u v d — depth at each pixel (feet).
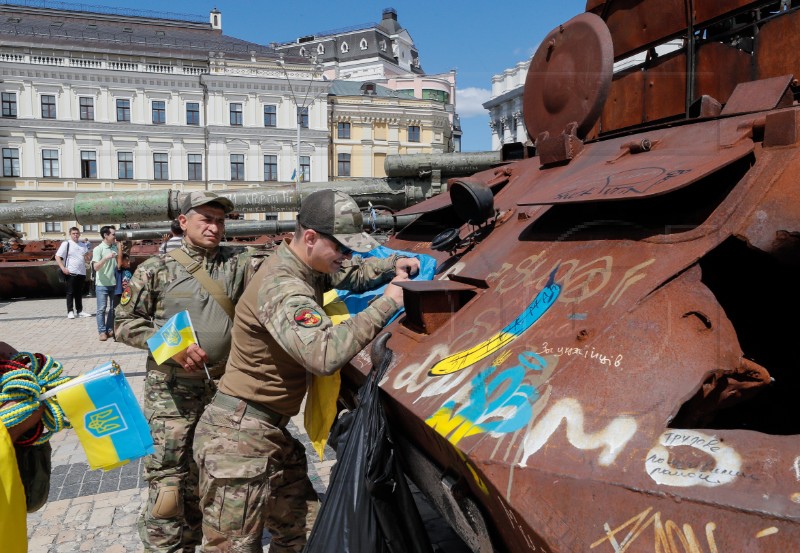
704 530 4.24
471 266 9.23
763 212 5.99
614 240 7.21
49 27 137.80
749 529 4.11
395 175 24.26
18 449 8.22
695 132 8.19
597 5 13.92
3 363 8.04
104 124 119.03
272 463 8.75
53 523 13.14
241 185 120.16
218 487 8.53
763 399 7.70
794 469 4.32
